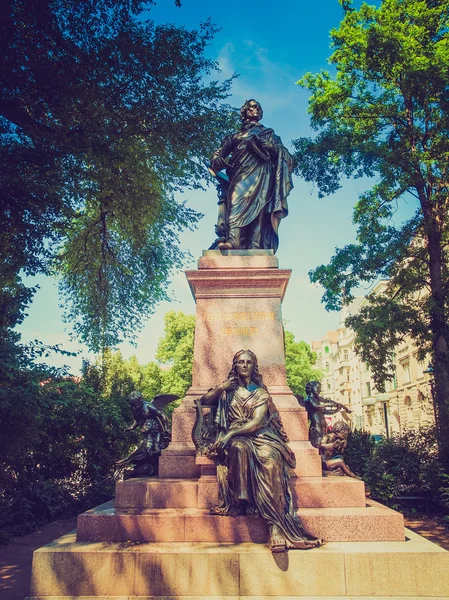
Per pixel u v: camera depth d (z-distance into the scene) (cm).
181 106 1606
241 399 616
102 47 1316
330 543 532
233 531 541
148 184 1644
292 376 4103
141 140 1627
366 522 547
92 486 1274
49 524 1102
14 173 1179
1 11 1082
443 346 1820
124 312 2047
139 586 495
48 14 1180
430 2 1936
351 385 6888
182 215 1981
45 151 1233
